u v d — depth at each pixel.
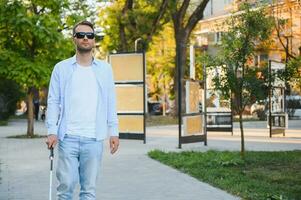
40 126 30.75
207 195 8.23
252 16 12.30
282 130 21.44
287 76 12.77
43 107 41.03
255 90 12.47
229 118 22.23
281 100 21.66
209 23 57.22
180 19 36.41
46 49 20.53
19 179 9.91
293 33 34.75
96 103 5.41
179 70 16.41
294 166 11.55
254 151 14.55
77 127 5.36
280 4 30.08
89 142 5.38
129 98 18.72
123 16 34.69
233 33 12.45
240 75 12.53
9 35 20.41
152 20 35.88
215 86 12.64
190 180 9.78
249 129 26.72
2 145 17.28
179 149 15.73
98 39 37.00
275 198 7.78
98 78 5.43
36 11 21.02
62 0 20.86
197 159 12.55
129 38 36.00
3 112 39.03
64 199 5.43
